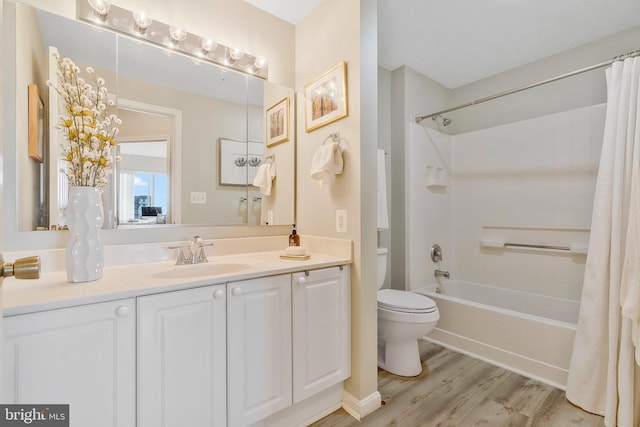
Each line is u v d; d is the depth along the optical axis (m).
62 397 0.89
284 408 1.39
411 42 2.37
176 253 1.57
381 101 2.74
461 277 3.09
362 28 1.56
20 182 1.20
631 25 2.15
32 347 0.85
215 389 1.17
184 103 1.65
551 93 2.57
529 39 2.33
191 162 1.67
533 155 2.60
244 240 1.81
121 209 1.45
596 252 1.60
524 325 1.96
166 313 1.06
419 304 1.89
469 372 1.96
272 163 1.95
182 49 1.62
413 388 1.79
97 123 1.21
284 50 2.01
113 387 0.97
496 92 2.91
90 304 0.93
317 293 1.47
